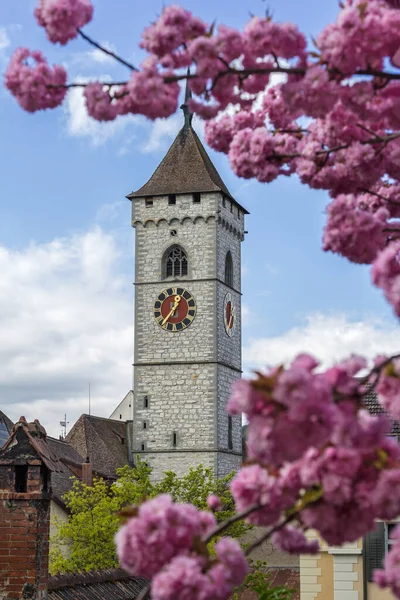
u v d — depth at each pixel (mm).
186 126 91250
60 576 15805
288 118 10555
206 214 87125
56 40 8273
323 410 5516
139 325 87438
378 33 7699
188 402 85625
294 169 10305
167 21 8148
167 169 89250
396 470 5895
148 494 58500
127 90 8344
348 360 6059
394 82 8695
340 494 5926
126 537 6195
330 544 6270
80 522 57219
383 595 28203
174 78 8312
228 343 89125
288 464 6402
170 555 6184
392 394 6188
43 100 8461
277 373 5562
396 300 5977
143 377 86750
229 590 6242
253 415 5555
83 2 8148
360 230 9219
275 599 9664
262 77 9086
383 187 11078
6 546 13625
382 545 28438
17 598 13500
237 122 10594
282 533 6875
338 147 9586
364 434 5957
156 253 87938
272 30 8188
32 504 13680
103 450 87000
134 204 88562
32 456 13781
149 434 85812
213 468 84250
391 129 9703
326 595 28734
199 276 86812
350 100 8430
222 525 6520
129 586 17859
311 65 8258
